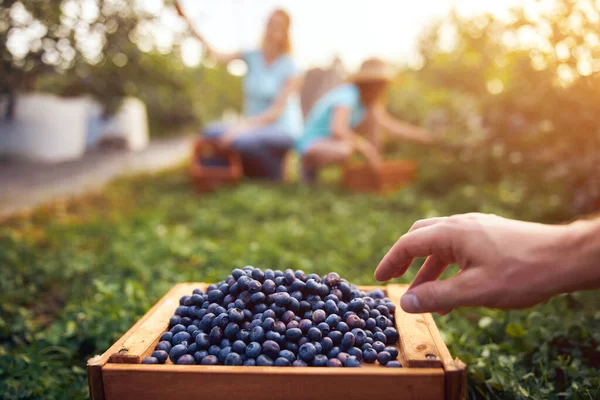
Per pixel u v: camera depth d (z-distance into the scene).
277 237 1.29
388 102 2.77
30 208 1.65
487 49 2.54
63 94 2.70
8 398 0.64
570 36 1.26
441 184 1.89
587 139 1.35
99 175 2.39
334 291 0.59
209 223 1.46
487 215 0.43
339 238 1.31
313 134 2.18
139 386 0.49
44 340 0.78
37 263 1.10
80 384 0.67
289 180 2.33
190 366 0.49
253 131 2.15
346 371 0.48
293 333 0.52
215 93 5.50
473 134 1.93
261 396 0.48
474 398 0.63
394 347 0.55
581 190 1.30
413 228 0.49
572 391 0.61
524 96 1.52
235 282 0.59
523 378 0.64
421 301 0.42
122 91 2.29
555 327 0.75
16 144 2.73
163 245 1.21
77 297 0.95
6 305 0.88
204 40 2.07
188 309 0.59
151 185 2.14
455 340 0.72
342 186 2.03
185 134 5.27
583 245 0.37
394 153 2.61
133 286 0.89
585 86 1.30
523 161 1.60
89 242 1.31
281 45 2.16
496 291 0.39
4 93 1.94
